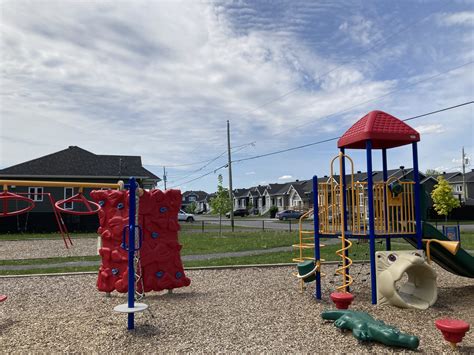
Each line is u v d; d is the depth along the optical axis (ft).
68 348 15.17
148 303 22.43
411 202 24.18
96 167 105.91
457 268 25.00
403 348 14.84
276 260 40.16
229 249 51.11
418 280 23.04
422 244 23.47
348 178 158.10
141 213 24.40
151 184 109.70
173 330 17.22
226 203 96.73
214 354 14.49
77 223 90.63
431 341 15.65
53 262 41.50
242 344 15.46
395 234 22.82
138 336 16.46
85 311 21.08
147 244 24.47
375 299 21.80
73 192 99.14
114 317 19.57
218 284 28.50
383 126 22.80
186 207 288.71
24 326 18.21
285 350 14.82
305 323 18.15
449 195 120.88
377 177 147.13
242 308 21.08
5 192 24.27
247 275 32.22
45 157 105.29
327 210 24.95
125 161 112.78
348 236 23.47
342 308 19.03
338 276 30.81
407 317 19.25
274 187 241.55
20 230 86.79
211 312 20.27
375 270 22.02
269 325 17.89
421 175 153.69
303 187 210.38
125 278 24.02
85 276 32.37
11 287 28.14
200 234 77.71
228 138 108.58
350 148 27.35
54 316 20.04
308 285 27.45
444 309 20.89
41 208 96.43
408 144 25.34
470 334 16.55
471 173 191.93
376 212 25.11
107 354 14.58
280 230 88.58
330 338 16.06
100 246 25.02
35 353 14.66
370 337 15.47
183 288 27.14
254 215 228.02
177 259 25.30
